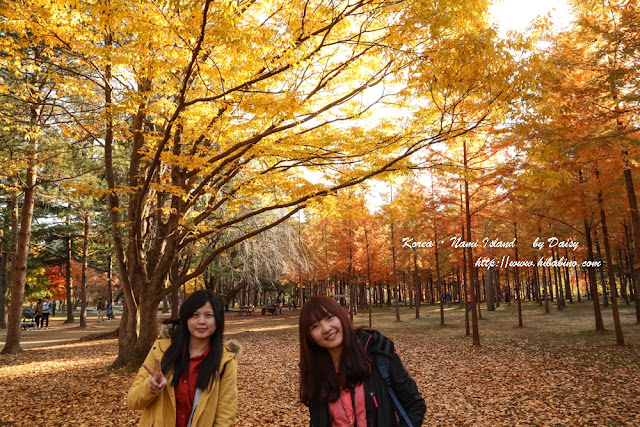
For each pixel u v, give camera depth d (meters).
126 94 6.73
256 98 5.57
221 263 24.94
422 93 6.00
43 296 37.16
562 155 7.40
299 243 22.75
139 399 2.11
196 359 2.29
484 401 6.66
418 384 8.03
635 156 8.90
